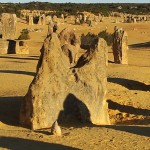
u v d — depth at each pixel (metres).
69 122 15.51
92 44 17.00
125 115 18.11
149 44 53.34
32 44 48.66
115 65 31.62
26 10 130.00
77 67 16.64
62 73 15.79
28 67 29.39
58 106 15.37
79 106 15.80
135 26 83.50
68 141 12.45
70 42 30.08
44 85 15.13
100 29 74.38
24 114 15.13
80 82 16.05
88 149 11.70
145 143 12.31
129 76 26.72
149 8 159.25
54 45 15.80
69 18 103.31
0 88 21.94
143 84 24.91
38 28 73.94
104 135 13.12
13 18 46.81
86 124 15.47
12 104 18.05
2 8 111.56
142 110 18.97
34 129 14.64
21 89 21.72
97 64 16.61
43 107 14.93
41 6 147.00
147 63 36.00
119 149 11.73
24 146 11.80
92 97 16.17
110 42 51.25
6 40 39.94
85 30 70.88
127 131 13.70
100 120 16.36
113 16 123.38
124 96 21.36
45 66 15.45
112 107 19.34
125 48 33.16
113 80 25.22
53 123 14.02
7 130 13.98
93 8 137.00
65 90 15.66
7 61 32.78
